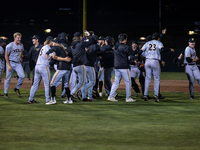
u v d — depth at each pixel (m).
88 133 20.06
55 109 28.33
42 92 41.03
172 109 28.64
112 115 25.73
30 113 26.45
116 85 33.31
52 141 18.30
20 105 30.53
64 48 30.62
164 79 67.69
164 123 22.94
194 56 35.47
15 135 19.55
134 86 37.00
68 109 28.36
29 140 18.50
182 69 93.19
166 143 17.98
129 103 32.03
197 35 136.00
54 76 30.78
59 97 36.19
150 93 41.19
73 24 133.88
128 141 18.34
